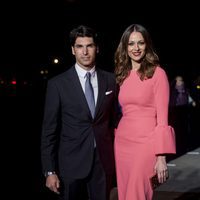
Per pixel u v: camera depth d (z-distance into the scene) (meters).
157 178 3.04
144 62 3.09
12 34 24.22
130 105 3.10
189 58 30.47
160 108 2.99
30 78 22.98
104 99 2.98
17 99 19.88
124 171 3.14
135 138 3.05
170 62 30.22
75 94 2.93
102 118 2.98
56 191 2.92
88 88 2.96
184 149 9.31
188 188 5.54
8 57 23.42
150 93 3.04
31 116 15.96
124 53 3.20
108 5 25.61
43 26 24.83
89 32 2.92
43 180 6.29
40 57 24.31
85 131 2.94
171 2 28.84
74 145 2.95
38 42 24.53
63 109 2.96
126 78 3.16
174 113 11.79
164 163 2.94
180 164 7.30
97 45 3.00
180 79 11.49
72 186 2.96
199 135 11.95
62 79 2.96
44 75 23.77
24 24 24.58
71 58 24.50
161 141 2.92
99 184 2.99
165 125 2.96
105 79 3.05
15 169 7.08
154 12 28.47
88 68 2.98
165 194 5.22
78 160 2.94
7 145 9.59
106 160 3.01
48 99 2.96
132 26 3.15
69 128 2.96
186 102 11.55
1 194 5.54
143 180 3.02
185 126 11.88
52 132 2.94
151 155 3.00
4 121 14.28
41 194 5.55
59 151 3.01
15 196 5.46
